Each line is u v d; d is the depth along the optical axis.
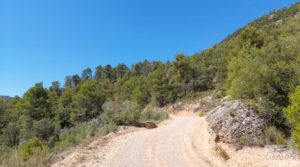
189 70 56.31
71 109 50.78
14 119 49.75
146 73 108.25
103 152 11.41
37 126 32.19
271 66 9.97
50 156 11.41
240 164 7.52
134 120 22.53
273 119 8.97
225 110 10.13
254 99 10.16
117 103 25.50
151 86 55.47
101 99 53.97
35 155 11.78
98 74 135.50
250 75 10.60
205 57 65.19
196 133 15.52
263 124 8.77
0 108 53.38
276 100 9.16
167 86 51.41
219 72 43.19
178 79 56.03
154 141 13.95
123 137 15.77
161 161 9.50
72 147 13.86
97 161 9.73
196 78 54.47
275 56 10.88
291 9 92.38
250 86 10.50
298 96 5.80
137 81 67.25
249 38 29.86
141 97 56.72
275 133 8.11
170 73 63.50
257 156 7.36
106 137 15.79
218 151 9.12
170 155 10.44
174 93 51.22
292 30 35.09
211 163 8.91
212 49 71.25
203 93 44.91
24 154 15.16
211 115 11.32
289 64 9.91
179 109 41.94
